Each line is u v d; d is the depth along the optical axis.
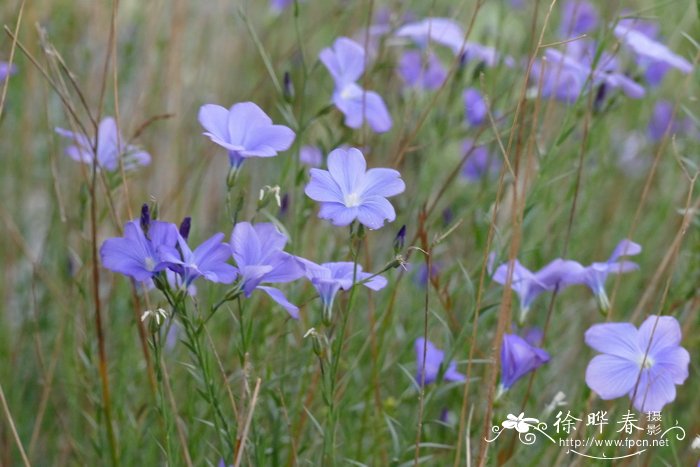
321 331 1.25
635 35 1.37
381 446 1.30
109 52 1.26
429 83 1.44
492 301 1.34
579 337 1.43
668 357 1.19
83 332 1.34
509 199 1.42
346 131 1.33
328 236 1.37
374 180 1.17
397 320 1.40
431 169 1.41
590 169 1.49
